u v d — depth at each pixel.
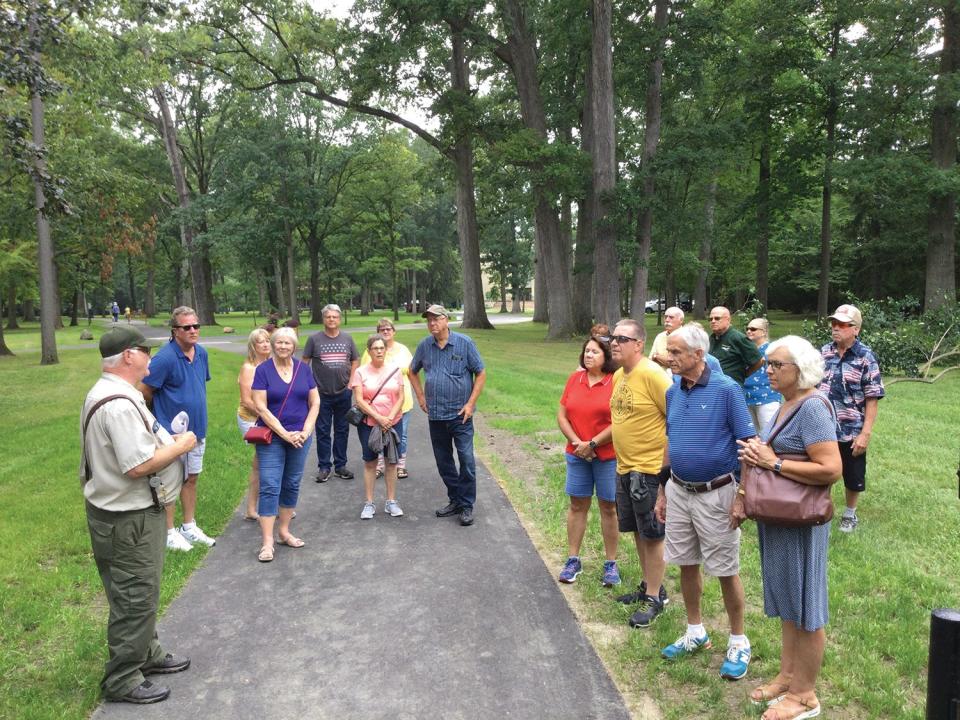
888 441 8.52
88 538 5.48
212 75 40.47
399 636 3.99
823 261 26.33
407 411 7.45
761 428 6.19
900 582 4.50
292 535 5.73
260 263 46.78
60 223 21.34
